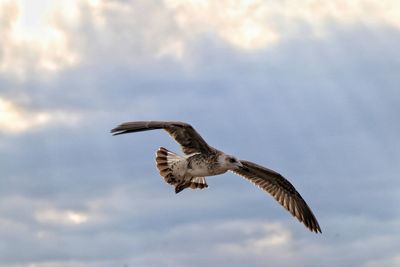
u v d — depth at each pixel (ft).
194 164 69.92
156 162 70.69
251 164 75.97
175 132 69.05
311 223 78.33
